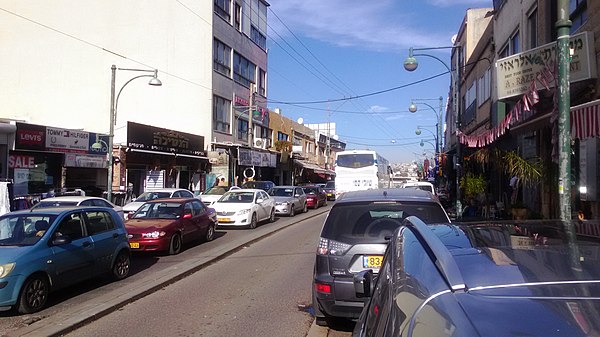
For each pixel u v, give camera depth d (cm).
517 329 165
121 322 674
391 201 607
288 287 870
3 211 1578
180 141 2877
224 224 1838
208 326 646
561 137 655
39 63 3316
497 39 2005
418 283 221
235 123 3628
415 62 1975
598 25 963
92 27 3300
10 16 3328
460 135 1944
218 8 3350
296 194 2705
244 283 912
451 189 3722
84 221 892
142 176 2695
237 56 3684
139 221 1316
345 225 602
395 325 202
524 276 207
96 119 3281
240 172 3566
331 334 599
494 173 2261
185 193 2105
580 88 1046
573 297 185
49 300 805
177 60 3238
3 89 3316
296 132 5441
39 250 757
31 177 2030
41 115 3300
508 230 303
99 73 3291
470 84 2889
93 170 2472
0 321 686
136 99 3262
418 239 286
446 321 177
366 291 400
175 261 1179
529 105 977
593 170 970
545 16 1308
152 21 3266
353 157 3042
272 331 622
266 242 1518
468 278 209
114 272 946
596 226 317
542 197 1309
